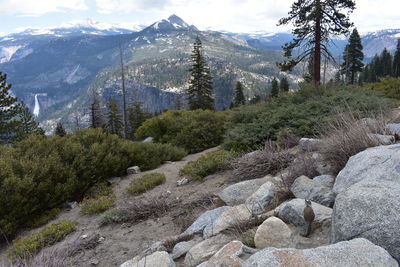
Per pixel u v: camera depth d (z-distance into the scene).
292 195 3.93
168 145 13.64
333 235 2.25
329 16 16.47
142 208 6.07
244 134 9.57
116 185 9.15
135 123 50.41
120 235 5.31
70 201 8.32
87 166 9.25
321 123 7.52
